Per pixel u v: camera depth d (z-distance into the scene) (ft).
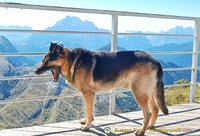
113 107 12.21
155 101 9.46
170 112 12.50
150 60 9.05
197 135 8.96
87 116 9.51
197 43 14.42
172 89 23.86
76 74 9.23
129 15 11.84
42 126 10.11
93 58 9.27
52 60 8.93
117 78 9.21
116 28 11.74
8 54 9.66
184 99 19.52
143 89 8.91
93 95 9.46
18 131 9.44
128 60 9.09
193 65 14.64
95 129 9.70
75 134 9.09
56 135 8.96
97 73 9.11
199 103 14.66
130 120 11.00
